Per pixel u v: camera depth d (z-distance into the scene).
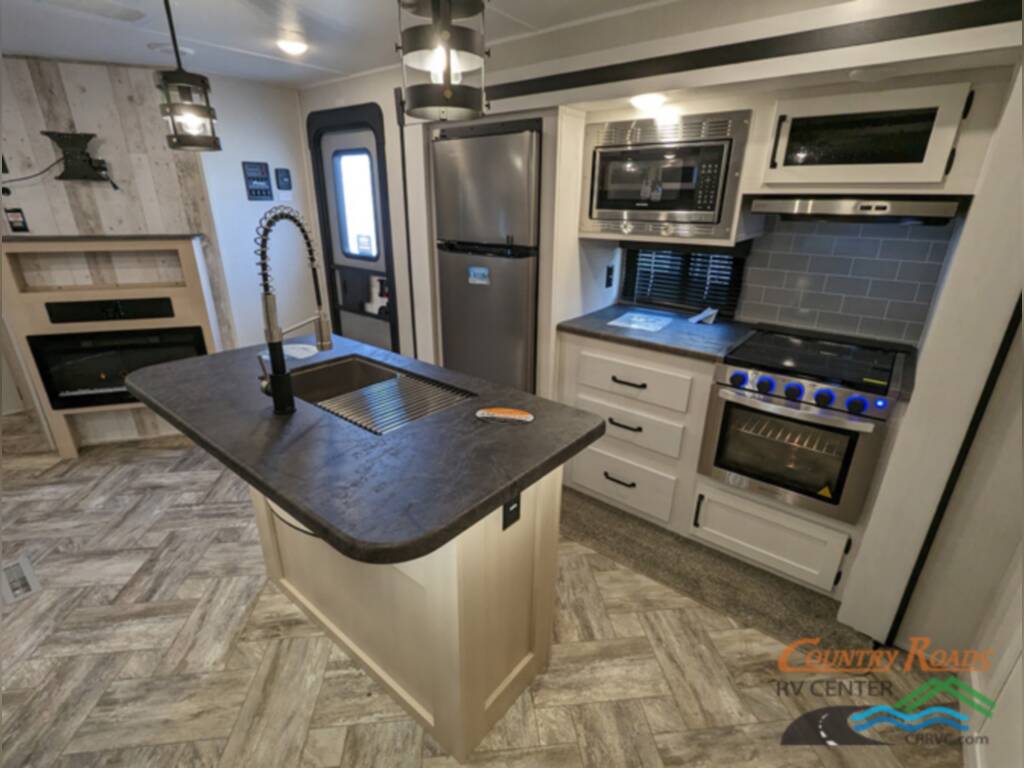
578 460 2.72
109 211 2.95
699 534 2.39
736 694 1.70
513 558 1.41
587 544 2.41
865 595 1.86
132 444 3.28
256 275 3.51
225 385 1.70
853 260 2.29
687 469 2.34
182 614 1.98
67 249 2.77
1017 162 1.29
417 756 1.50
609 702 1.67
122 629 1.91
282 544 1.95
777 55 1.70
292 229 3.63
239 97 3.20
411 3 1.18
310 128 3.48
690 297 2.82
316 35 2.29
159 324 3.05
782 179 1.96
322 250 3.83
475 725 1.48
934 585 1.72
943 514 1.64
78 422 3.20
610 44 2.03
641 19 1.93
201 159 3.06
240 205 3.34
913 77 1.67
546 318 2.59
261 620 1.96
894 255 2.19
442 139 2.61
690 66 1.87
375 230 3.37
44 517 2.56
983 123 1.60
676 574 2.23
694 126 2.11
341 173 3.42
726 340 2.32
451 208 2.68
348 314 3.89
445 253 2.79
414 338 3.42
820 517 2.03
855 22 1.56
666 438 2.36
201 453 3.17
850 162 1.83
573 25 2.09
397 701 1.63
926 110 1.66
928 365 1.53
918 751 1.53
